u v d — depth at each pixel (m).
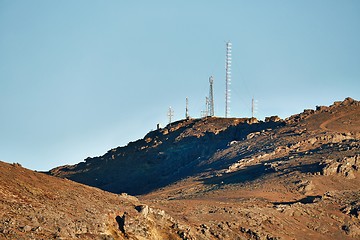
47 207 87.06
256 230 119.50
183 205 127.62
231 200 152.00
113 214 94.19
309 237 129.25
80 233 83.19
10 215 79.75
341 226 136.88
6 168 96.88
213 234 110.81
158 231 97.31
